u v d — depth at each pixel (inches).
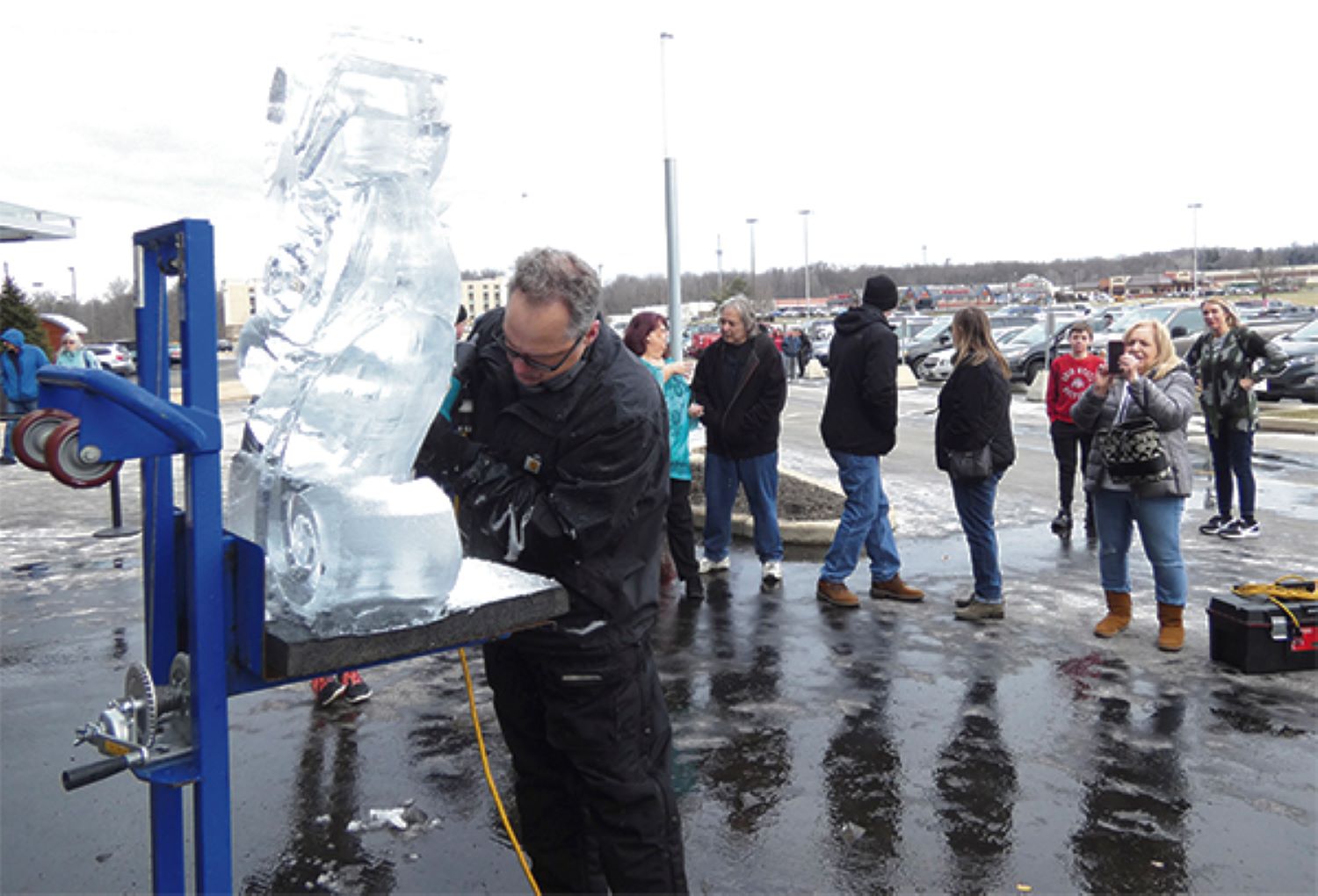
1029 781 150.9
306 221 79.1
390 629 72.2
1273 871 126.0
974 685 190.1
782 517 321.4
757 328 251.8
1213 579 265.4
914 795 146.7
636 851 98.1
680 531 244.7
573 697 95.7
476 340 97.8
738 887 123.3
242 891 122.3
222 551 73.0
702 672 197.9
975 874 125.9
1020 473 449.1
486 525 93.9
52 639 227.6
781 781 151.3
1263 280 3420.3
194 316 75.8
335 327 74.5
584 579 92.4
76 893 122.6
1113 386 213.9
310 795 147.6
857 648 211.9
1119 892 121.9
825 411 240.4
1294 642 195.8
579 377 89.4
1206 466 456.4
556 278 84.2
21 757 163.2
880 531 246.8
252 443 83.0
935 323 1250.0
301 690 191.9
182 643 84.4
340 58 71.6
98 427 68.7
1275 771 153.6
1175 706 179.5
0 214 230.8
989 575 230.8
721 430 255.1
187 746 76.3
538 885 108.2
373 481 74.0
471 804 144.9
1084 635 220.5
